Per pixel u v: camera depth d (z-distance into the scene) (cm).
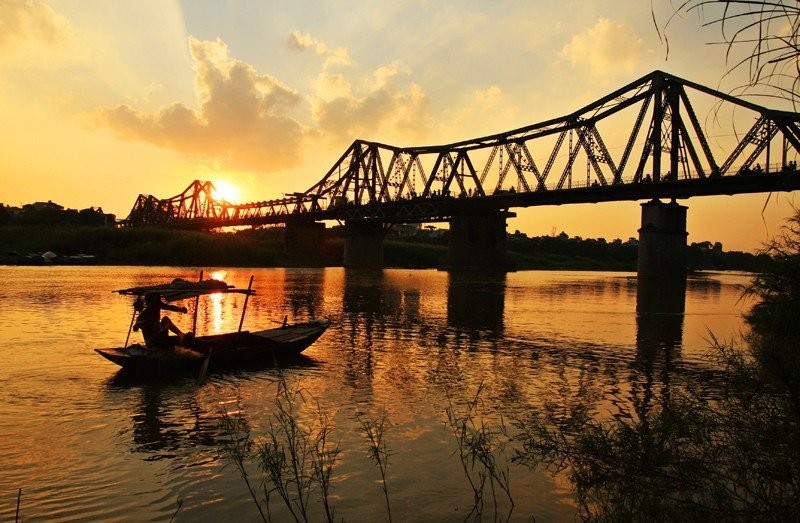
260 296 4253
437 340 2220
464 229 11262
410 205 11319
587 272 14388
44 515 687
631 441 569
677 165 7969
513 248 17925
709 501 496
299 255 13988
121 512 695
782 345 514
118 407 1162
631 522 512
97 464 848
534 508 703
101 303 3219
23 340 1958
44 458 873
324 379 1452
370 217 12306
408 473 820
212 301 3738
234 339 1669
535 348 2081
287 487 768
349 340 2156
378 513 696
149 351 1484
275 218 14475
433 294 4859
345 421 1083
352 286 5825
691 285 7431
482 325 2767
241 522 672
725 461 518
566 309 3744
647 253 7806
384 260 15012
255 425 1047
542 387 1421
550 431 1007
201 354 1500
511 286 6419
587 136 8625
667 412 590
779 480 475
